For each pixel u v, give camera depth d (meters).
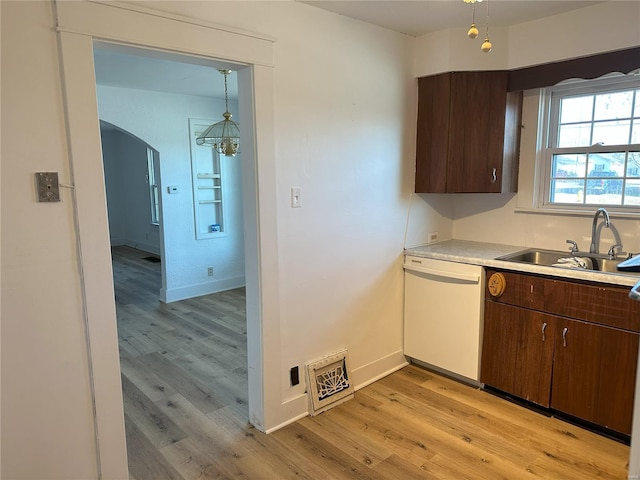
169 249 4.99
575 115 2.97
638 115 2.69
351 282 2.83
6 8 1.50
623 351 2.24
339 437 2.39
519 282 2.60
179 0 1.88
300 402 2.58
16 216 1.58
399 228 3.13
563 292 2.42
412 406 2.71
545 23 2.68
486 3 2.44
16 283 1.61
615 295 2.23
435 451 2.26
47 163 1.62
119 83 4.21
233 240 5.57
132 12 1.74
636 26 2.36
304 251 2.53
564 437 2.37
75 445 1.80
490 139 2.96
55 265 1.67
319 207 2.57
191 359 3.45
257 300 2.36
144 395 2.87
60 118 1.63
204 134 3.94
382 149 2.92
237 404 2.75
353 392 2.85
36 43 1.56
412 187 3.20
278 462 2.18
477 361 2.85
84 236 1.72
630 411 2.24
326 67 2.50
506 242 3.32
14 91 1.53
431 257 3.01
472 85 2.92
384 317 3.10
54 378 1.72
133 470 2.12
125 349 3.65
